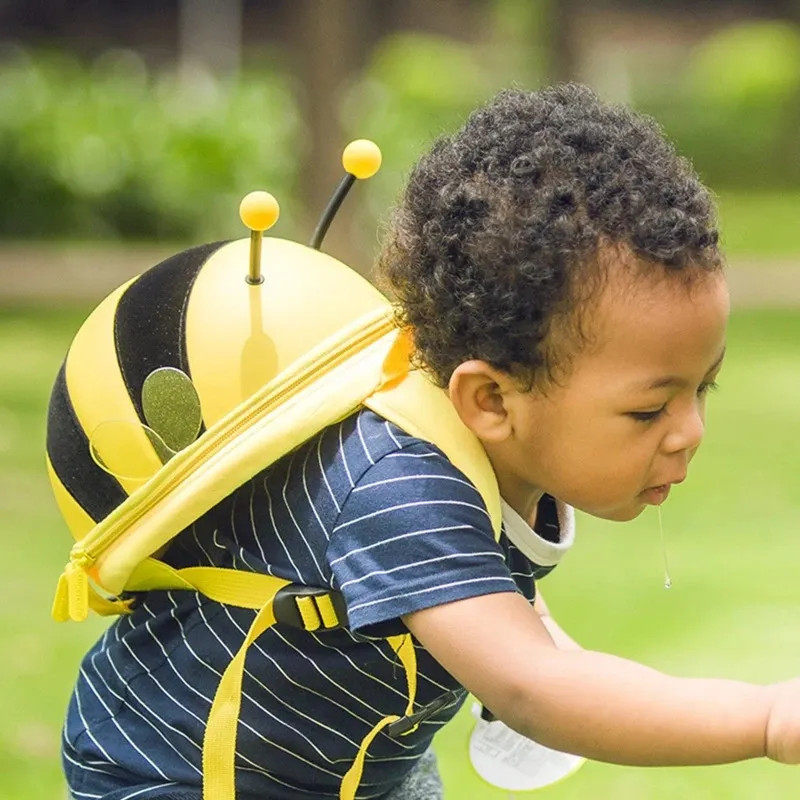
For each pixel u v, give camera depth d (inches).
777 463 414.3
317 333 110.9
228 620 113.2
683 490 383.2
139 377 112.2
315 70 721.0
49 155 936.9
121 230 957.8
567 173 100.8
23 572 304.0
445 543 99.7
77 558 113.8
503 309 99.8
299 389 106.9
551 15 1066.1
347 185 126.3
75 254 897.5
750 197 1331.2
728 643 260.1
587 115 105.9
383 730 115.0
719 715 92.2
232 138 953.5
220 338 110.5
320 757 114.6
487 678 97.0
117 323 115.4
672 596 288.8
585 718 94.4
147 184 947.3
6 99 956.6
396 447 103.6
